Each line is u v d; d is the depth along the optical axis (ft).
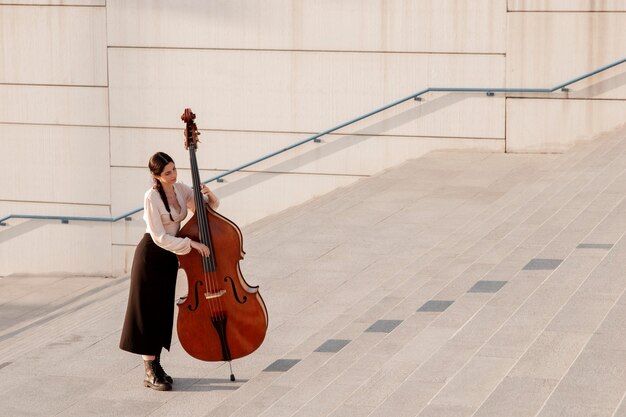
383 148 41.37
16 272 45.91
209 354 18.49
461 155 40.37
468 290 19.97
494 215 29.58
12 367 21.12
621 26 38.55
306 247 29.84
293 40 41.42
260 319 18.39
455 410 12.97
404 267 26.68
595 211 26.55
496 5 39.40
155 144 43.34
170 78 42.80
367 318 21.18
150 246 18.52
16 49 44.21
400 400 13.80
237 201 43.11
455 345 16.10
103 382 19.69
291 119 41.96
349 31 40.86
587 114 39.34
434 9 39.93
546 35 39.17
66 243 45.19
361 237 30.55
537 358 14.65
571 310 17.17
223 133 42.73
